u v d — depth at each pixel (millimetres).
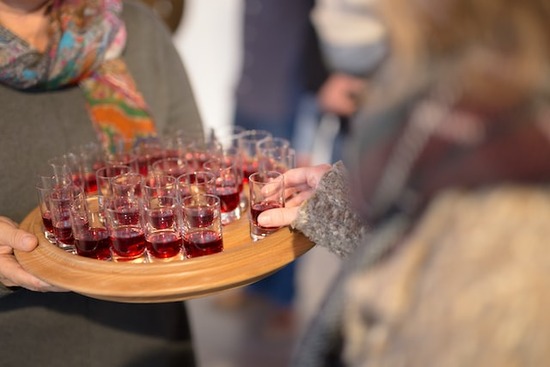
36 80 1583
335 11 2680
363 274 803
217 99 4457
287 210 1382
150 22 1883
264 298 3266
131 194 1482
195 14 4270
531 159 705
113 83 1743
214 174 1560
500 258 695
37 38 1654
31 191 1603
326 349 867
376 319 789
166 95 1880
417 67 754
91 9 1712
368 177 799
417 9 729
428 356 715
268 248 1309
